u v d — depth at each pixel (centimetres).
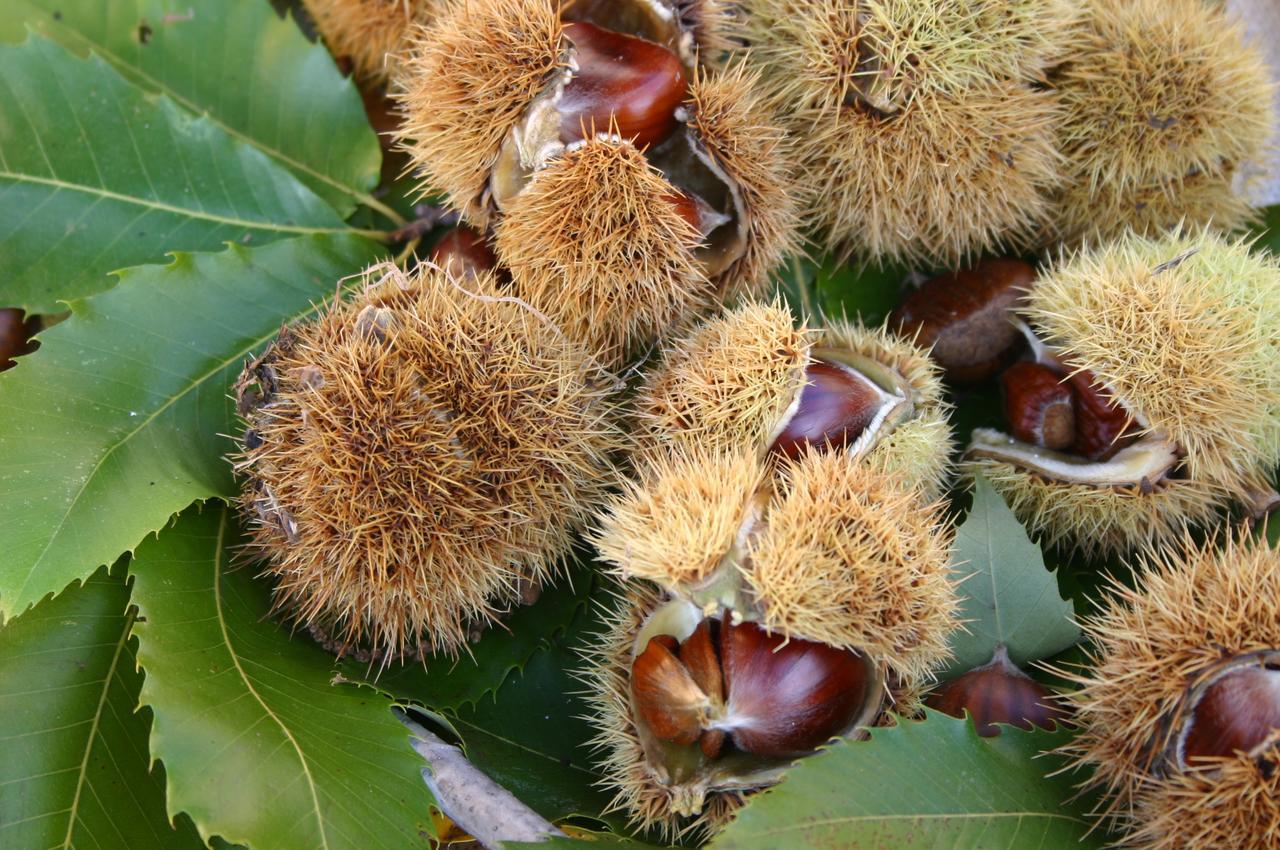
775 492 58
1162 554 62
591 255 59
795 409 60
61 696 59
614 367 62
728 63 61
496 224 61
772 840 56
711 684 58
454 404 58
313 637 60
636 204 59
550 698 62
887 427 60
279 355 59
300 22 67
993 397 65
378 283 59
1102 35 63
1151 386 60
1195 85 62
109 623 60
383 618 59
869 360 61
